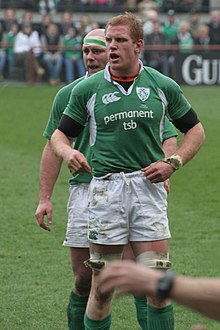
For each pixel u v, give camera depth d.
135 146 17.91
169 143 19.84
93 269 18.22
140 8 103.31
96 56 20.62
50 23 87.06
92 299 18.47
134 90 17.80
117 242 17.98
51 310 24.62
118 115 17.73
